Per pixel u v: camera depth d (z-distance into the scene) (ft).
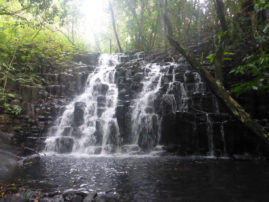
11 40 28.32
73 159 15.62
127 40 43.06
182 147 18.47
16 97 22.39
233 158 15.51
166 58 30.50
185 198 7.07
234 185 8.38
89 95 27.84
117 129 20.89
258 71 10.48
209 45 26.61
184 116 18.89
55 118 23.16
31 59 28.30
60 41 37.70
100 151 19.53
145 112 21.72
